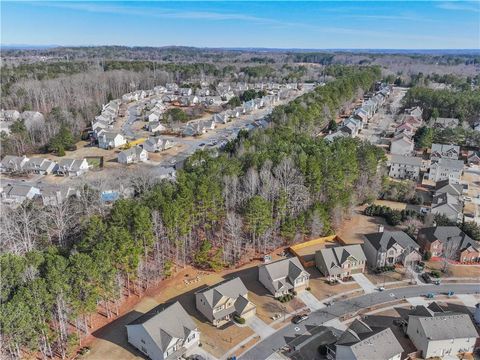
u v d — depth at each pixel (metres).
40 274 51.78
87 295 52.56
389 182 103.44
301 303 62.69
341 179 85.62
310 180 84.38
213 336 55.59
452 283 67.56
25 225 74.38
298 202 82.19
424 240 76.19
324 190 85.88
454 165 109.31
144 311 59.78
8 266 49.56
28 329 47.19
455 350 52.34
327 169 85.75
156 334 50.53
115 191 95.88
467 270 71.25
